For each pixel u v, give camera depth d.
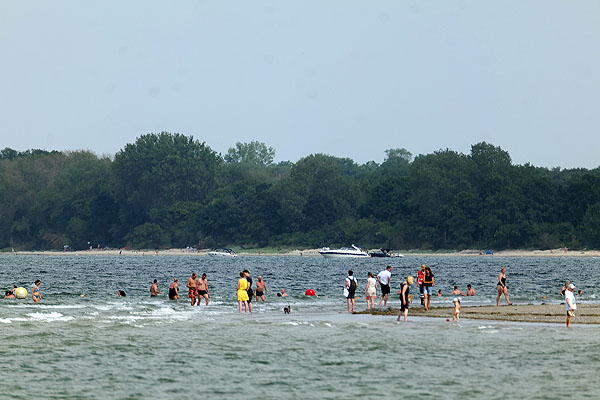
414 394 90.00
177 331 139.12
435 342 126.50
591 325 149.38
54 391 90.50
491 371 102.44
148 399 87.56
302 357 112.75
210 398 88.25
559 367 104.94
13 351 115.12
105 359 110.25
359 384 95.06
